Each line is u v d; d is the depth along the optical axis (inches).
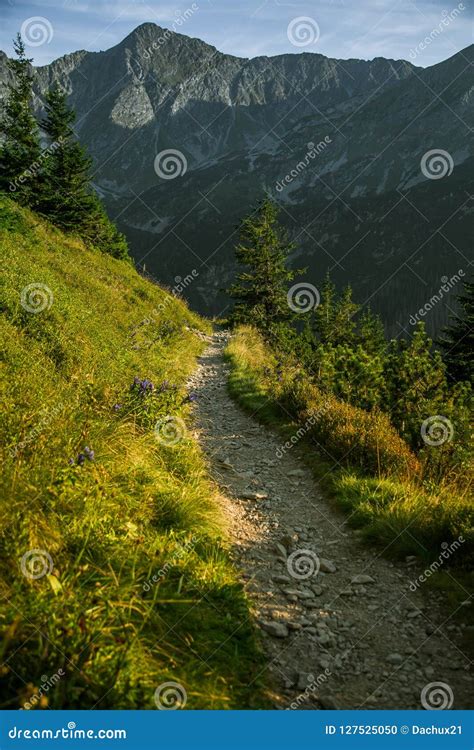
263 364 780.0
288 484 349.1
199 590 190.7
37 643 133.1
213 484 331.0
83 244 1241.4
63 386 311.9
